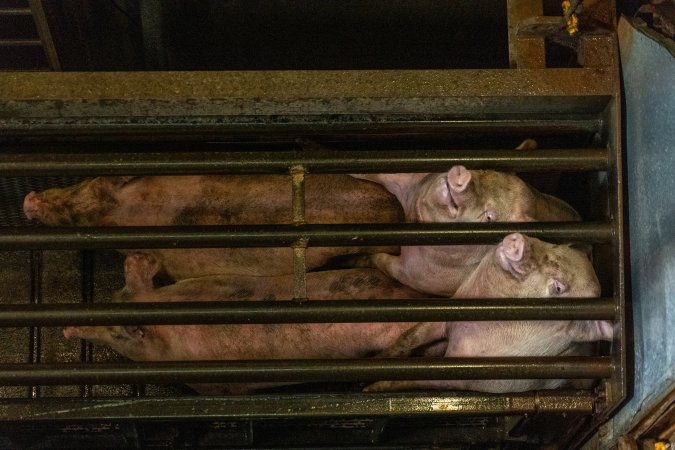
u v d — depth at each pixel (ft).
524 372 8.52
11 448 10.94
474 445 11.25
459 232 8.54
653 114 8.33
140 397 9.12
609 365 8.59
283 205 10.25
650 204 8.41
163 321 8.43
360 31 11.49
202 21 11.34
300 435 11.15
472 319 8.44
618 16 9.18
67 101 8.64
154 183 10.29
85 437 11.03
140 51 11.80
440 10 11.28
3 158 8.51
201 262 10.41
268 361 8.52
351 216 10.19
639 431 8.53
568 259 8.88
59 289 11.51
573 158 8.74
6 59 11.05
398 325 9.91
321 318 8.41
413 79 8.75
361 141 10.00
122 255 11.63
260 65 11.84
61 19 10.76
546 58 9.71
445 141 10.11
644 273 8.53
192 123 9.06
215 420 9.14
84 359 11.35
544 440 10.70
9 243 8.41
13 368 8.46
